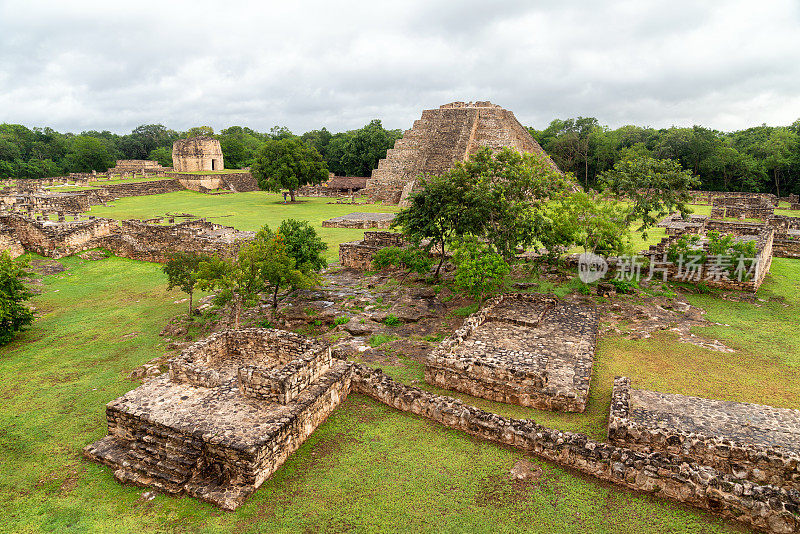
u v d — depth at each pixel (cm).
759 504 949
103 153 11088
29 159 11575
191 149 9469
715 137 8300
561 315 2033
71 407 1484
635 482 1066
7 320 2070
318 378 1424
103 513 1030
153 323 2302
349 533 966
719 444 1088
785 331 1905
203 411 1234
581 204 2458
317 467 1171
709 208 5784
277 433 1153
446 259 2942
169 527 990
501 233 2348
